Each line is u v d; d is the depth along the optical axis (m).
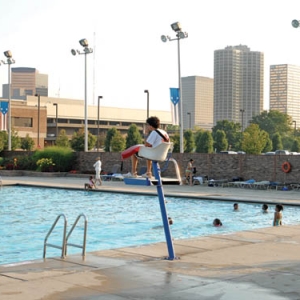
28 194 30.58
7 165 49.00
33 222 19.92
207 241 12.37
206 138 97.25
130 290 7.91
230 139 140.00
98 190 31.78
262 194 28.89
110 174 42.62
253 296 7.57
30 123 105.56
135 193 29.94
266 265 9.70
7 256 13.80
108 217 21.39
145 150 9.55
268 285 8.20
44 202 26.58
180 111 39.38
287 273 9.02
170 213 22.58
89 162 45.56
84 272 9.08
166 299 7.43
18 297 7.50
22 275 8.84
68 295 7.61
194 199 27.53
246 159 35.41
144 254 10.79
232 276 8.79
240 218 21.16
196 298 7.47
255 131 88.75
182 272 9.12
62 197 29.03
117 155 43.31
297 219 20.72
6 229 18.28
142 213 22.56
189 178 35.88
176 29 39.03
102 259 10.25
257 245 11.81
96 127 155.25
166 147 9.56
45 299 7.41
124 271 9.18
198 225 19.47
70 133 148.62
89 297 7.52
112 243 15.91
